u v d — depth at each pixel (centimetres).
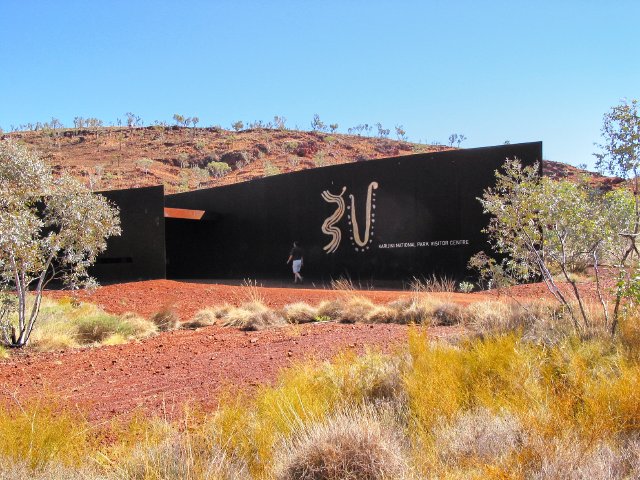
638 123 777
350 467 366
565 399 460
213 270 3188
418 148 7844
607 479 340
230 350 940
